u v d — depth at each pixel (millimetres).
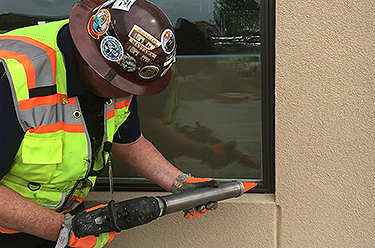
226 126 2186
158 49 1283
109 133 1521
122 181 2285
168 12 2094
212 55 2109
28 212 1323
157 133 2266
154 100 2225
